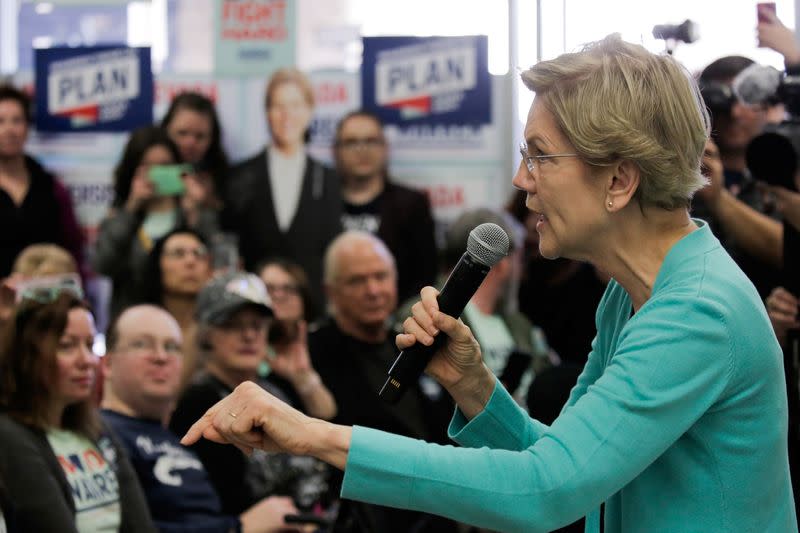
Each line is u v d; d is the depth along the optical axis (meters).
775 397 1.72
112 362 3.82
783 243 3.28
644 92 1.71
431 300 1.84
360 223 5.67
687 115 1.71
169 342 3.82
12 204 5.46
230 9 5.86
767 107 3.48
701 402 1.64
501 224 4.87
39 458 3.24
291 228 5.67
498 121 5.77
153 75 5.80
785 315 3.13
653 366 1.63
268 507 3.77
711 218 3.41
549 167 1.75
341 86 5.82
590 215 1.74
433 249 5.70
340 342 4.24
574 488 1.58
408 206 5.68
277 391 4.12
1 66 5.95
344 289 4.25
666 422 1.62
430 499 1.58
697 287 1.68
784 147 3.25
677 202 1.74
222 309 4.00
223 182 5.69
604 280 4.75
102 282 5.64
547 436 1.63
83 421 3.47
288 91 5.72
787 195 3.26
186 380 4.38
